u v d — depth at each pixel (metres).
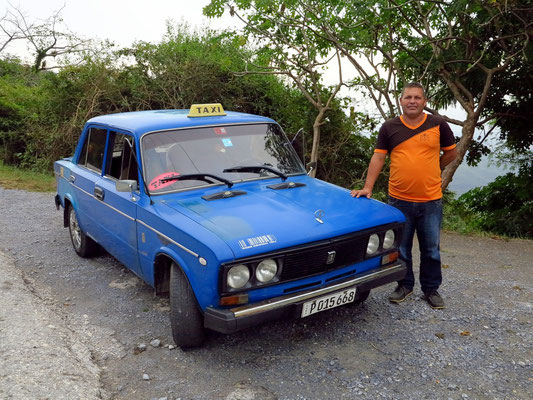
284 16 9.12
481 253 6.99
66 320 4.49
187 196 4.22
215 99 14.01
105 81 14.52
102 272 5.73
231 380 3.50
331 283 3.76
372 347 3.93
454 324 4.33
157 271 4.16
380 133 4.45
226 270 3.25
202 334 3.83
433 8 8.43
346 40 9.13
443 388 3.35
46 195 10.48
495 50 9.32
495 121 10.91
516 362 3.68
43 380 3.39
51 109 15.16
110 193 4.83
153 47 14.41
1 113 16.72
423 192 4.38
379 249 4.05
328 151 12.62
